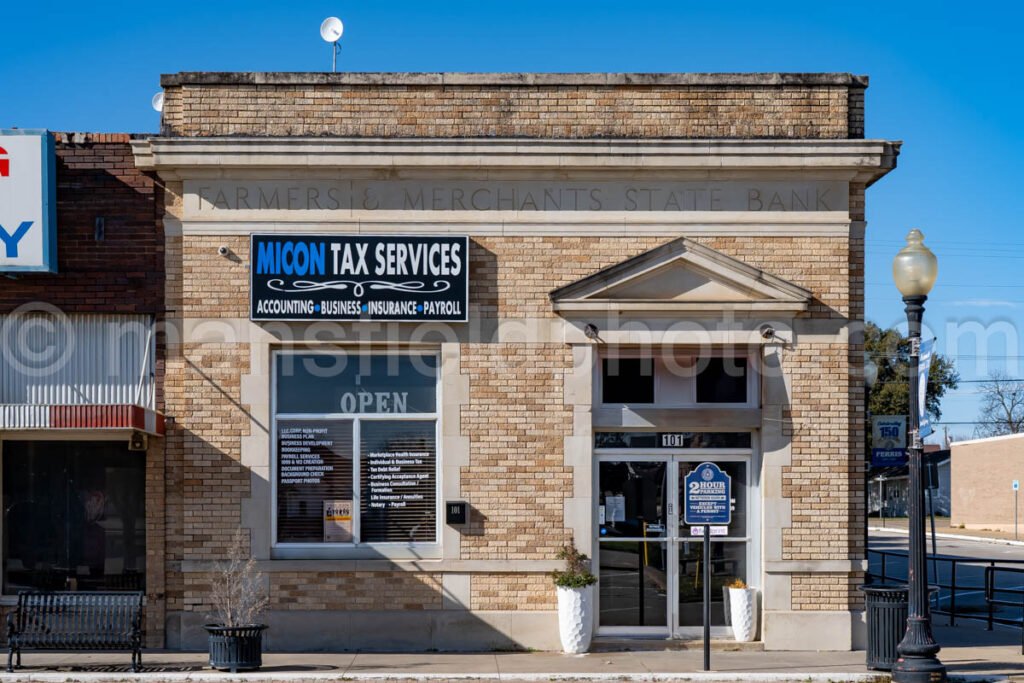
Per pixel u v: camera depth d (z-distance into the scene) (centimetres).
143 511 1511
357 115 1517
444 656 1424
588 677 1282
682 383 1536
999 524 5641
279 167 1484
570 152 1490
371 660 1391
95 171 1507
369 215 1498
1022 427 7656
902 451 2058
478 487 1488
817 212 1512
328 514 1506
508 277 1504
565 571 1469
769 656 1434
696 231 1509
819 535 1491
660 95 1528
